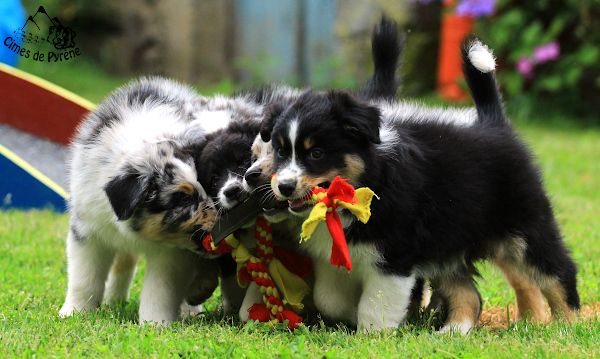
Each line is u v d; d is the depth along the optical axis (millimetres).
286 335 5512
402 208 5648
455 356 4906
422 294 6684
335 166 5359
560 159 14141
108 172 5898
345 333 5605
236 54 20062
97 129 6195
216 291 7246
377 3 18781
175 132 6008
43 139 11242
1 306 6254
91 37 20359
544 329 5758
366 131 5312
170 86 6812
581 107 17859
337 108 5387
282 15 19656
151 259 6145
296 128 5336
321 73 19094
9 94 11266
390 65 7082
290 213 5586
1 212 9852
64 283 7164
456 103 16797
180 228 5777
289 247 6055
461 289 6344
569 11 17328
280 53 19797
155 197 5758
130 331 5395
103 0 19969
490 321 6566
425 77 18578
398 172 5652
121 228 5961
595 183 12641
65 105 11078
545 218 6371
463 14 16906
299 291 6039
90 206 6039
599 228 9586
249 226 5879
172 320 6086
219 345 5137
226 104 6547
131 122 6125
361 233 5570
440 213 5922
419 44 18375
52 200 10031
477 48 6602
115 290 6828
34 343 5070
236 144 5789
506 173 6242
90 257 6273
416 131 6121
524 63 17094
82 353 4930
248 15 19844
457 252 6145
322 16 19484
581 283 7344
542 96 18047
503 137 6406
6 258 7984
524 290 6520
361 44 19000
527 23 17500
